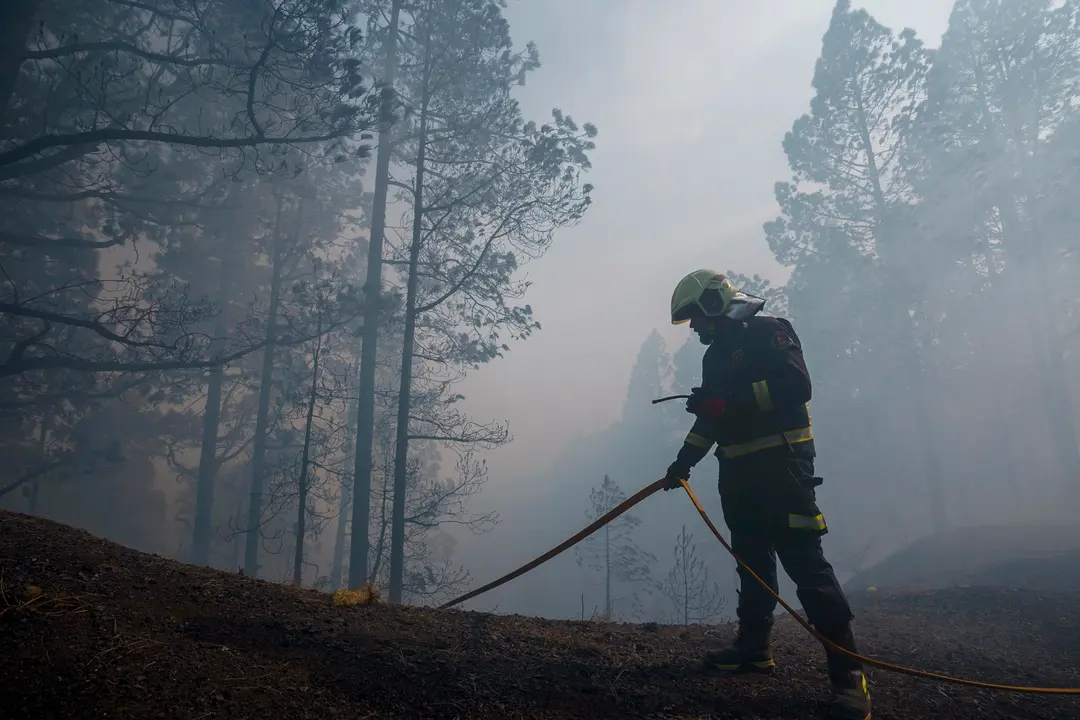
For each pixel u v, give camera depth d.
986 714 3.01
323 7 12.29
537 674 2.94
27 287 20.19
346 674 2.67
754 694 2.94
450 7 18.27
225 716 2.18
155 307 16.09
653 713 2.67
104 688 2.19
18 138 14.58
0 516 3.81
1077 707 3.18
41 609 2.63
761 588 3.21
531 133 18.20
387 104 13.77
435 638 3.26
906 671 2.64
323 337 20.69
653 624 4.42
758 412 2.99
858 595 10.55
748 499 3.03
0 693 2.10
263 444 24.20
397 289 20.14
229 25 14.42
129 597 2.96
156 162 19.48
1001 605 6.45
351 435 25.27
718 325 3.16
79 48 13.98
